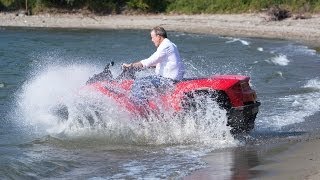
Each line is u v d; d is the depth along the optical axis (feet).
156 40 54.80
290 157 47.21
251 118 54.13
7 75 101.76
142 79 54.65
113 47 159.22
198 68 111.55
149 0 279.08
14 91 84.23
